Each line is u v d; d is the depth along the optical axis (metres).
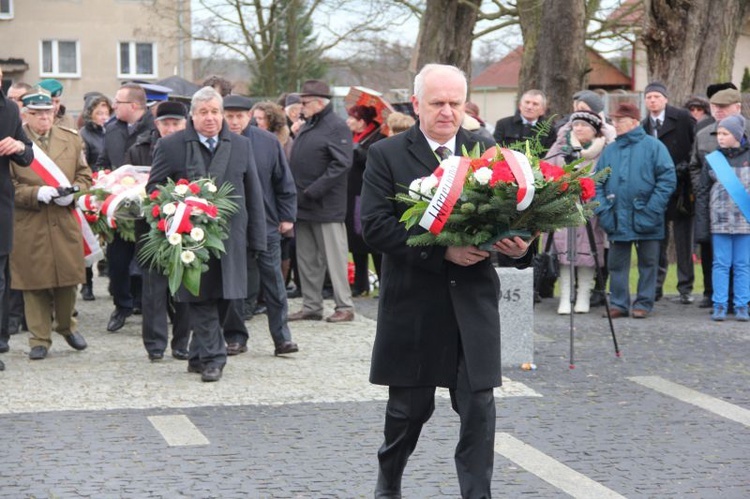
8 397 8.82
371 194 5.90
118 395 8.92
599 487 6.74
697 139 13.12
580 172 5.63
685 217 13.87
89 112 15.28
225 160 9.36
